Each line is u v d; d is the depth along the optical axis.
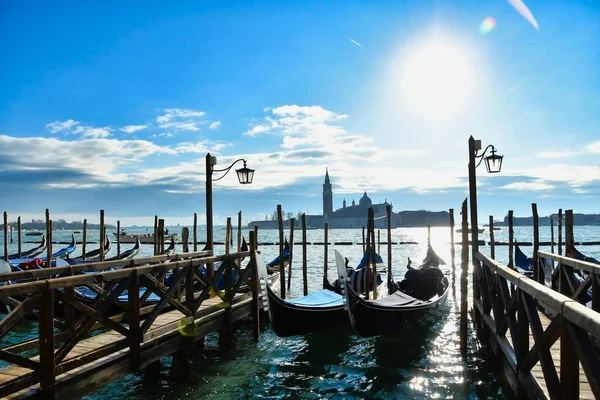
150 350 6.50
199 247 52.50
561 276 8.06
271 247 52.03
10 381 4.54
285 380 7.47
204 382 7.37
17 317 4.53
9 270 9.97
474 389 6.96
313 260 33.22
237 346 9.28
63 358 5.20
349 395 6.87
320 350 9.02
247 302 9.88
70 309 6.81
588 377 2.78
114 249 49.34
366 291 11.48
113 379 5.75
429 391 6.95
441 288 12.45
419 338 9.92
